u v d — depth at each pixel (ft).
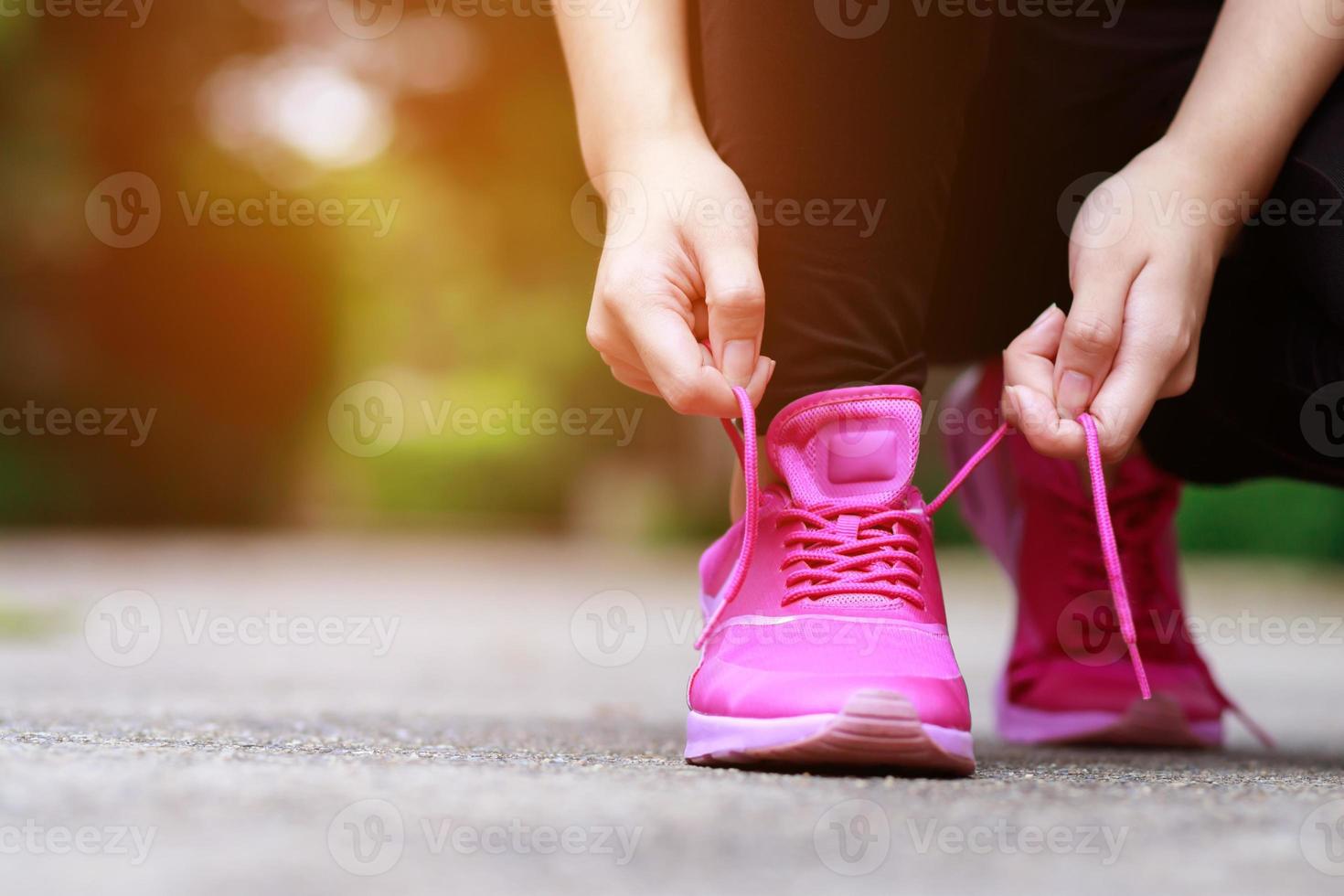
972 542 61.77
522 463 82.12
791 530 5.97
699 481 68.74
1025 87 7.30
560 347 78.23
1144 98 7.12
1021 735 8.64
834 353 5.88
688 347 5.52
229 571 36.73
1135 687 8.32
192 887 3.23
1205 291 5.95
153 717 7.68
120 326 55.98
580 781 4.76
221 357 57.93
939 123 5.91
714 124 6.01
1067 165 7.36
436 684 13.44
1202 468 7.44
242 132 58.54
